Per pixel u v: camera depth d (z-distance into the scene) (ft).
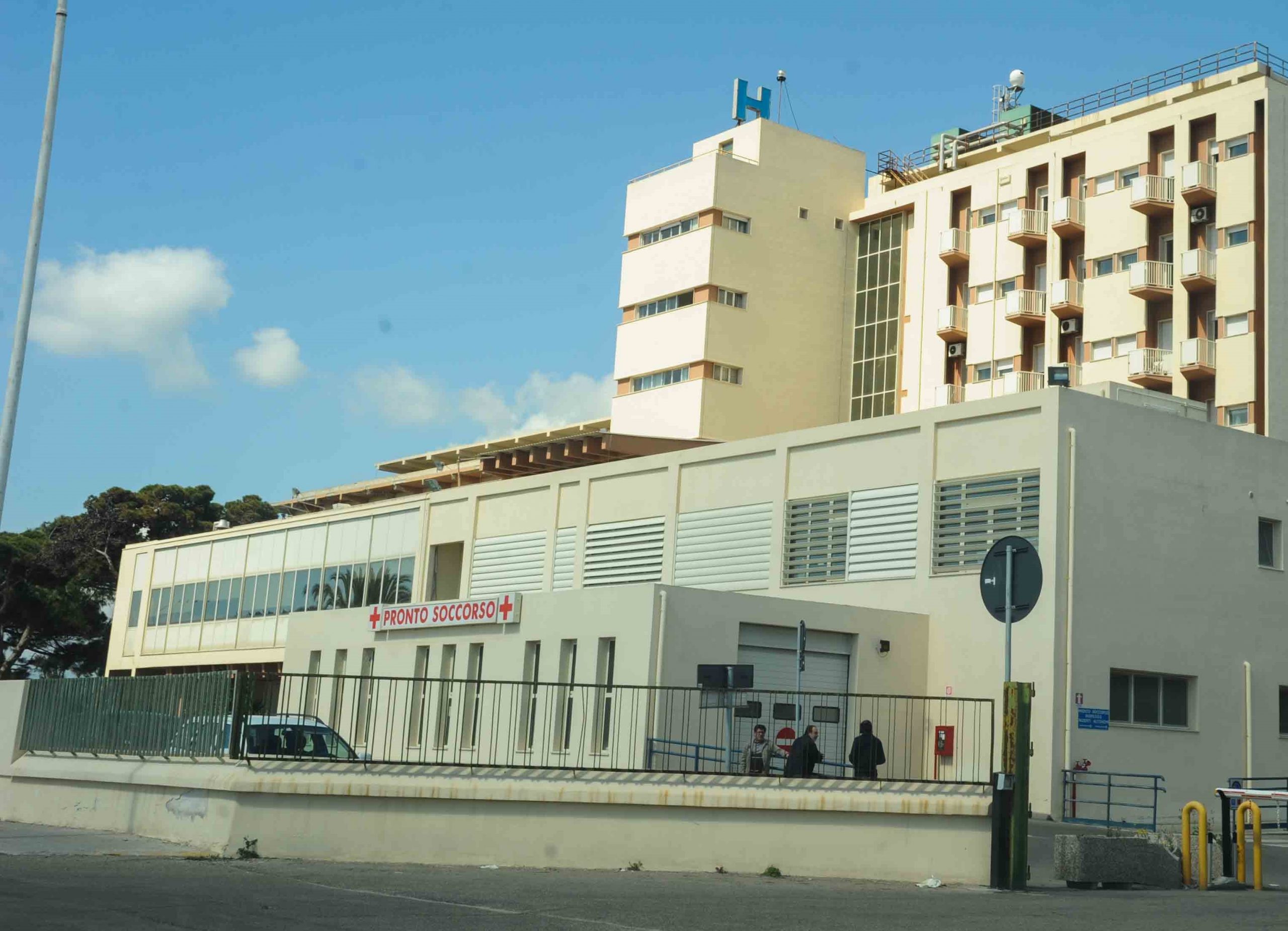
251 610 184.14
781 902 41.88
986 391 185.16
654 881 48.03
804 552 111.14
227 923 33.19
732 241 193.57
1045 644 92.53
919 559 102.32
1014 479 97.19
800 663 72.79
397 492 208.23
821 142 205.16
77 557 258.57
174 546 205.87
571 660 97.86
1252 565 104.58
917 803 51.39
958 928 36.19
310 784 51.67
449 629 110.32
